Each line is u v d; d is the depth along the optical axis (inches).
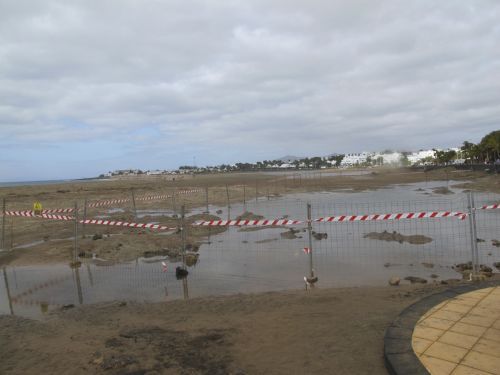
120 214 1008.9
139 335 252.4
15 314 318.7
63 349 237.6
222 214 995.3
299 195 1582.2
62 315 306.3
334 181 2667.3
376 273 414.6
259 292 349.4
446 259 465.7
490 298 260.5
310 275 390.3
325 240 598.2
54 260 503.5
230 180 3314.5
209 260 494.3
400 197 1365.7
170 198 1450.5
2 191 2253.9
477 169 3120.1
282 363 202.1
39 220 927.7
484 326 218.4
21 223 877.8
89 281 413.1
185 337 244.8
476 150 4141.2
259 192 1753.2
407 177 3053.6
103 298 356.5
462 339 204.4
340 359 200.5
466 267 414.6
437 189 1617.9
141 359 216.7
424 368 177.9
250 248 560.1
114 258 506.6
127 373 201.9
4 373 211.3
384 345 203.3
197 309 300.8
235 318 275.0
